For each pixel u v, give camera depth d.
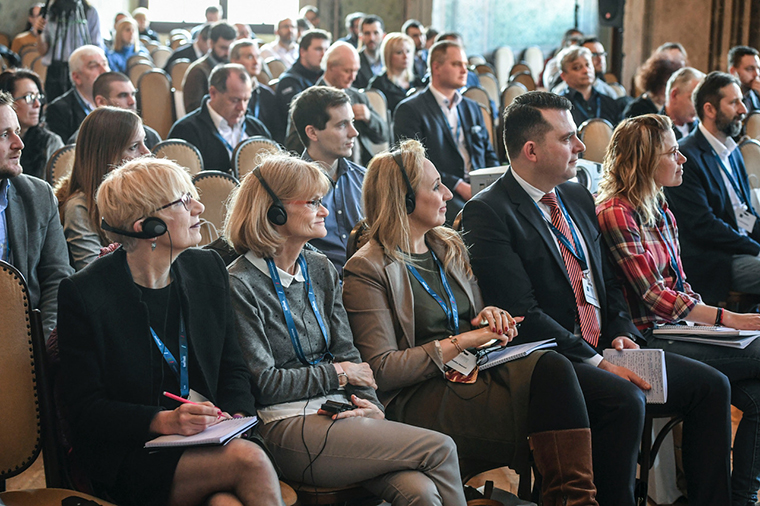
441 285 2.24
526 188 2.49
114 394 1.66
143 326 1.69
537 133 2.41
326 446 1.79
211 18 11.78
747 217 3.74
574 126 2.44
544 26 11.58
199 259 1.83
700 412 2.25
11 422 1.66
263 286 1.93
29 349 1.69
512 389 2.02
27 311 1.69
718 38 8.45
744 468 2.39
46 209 2.41
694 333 2.49
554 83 7.09
